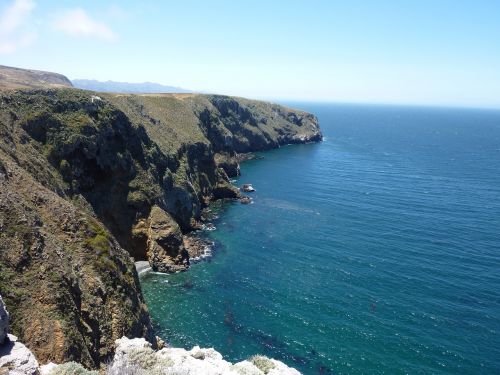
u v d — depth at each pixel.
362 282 63.47
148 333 44.03
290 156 178.62
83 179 66.81
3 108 60.53
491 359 46.81
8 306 30.58
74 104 71.00
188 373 25.19
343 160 172.62
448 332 51.47
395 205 104.62
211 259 71.25
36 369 22.27
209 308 55.81
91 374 24.27
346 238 81.31
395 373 44.50
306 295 59.44
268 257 72.25
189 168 99.00
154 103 118.44
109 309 39.81
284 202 106.38
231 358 46.03
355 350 47.94
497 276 66.12
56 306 32.69
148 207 73.62
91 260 42.16
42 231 39.31
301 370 44.59
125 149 75.56
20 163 51.47
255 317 53.91
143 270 66.62
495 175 147.50
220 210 99.00
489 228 88.25
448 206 104.44
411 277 65.25
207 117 141.12
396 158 182.38
